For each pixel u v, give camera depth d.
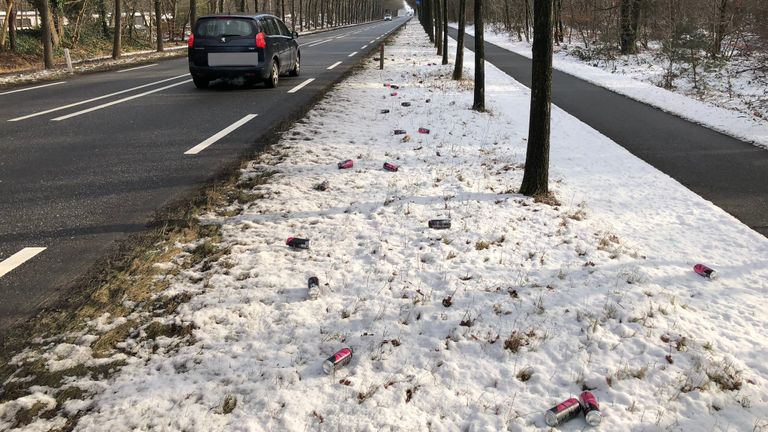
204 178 6.38
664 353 3.21
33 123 9.26
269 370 2.99
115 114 10.13
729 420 2.70
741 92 16.47
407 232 4.95
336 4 98.38
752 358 3.19
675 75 18.78
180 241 4.65
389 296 3.81
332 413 2.68
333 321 3.49
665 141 9.36
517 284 4.01
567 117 11.42
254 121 9.65
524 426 2.61
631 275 4.15
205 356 3.12
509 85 16.22
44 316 3.49
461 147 8.35
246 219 5.20
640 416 2.71
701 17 20.73
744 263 4.49
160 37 31.19
